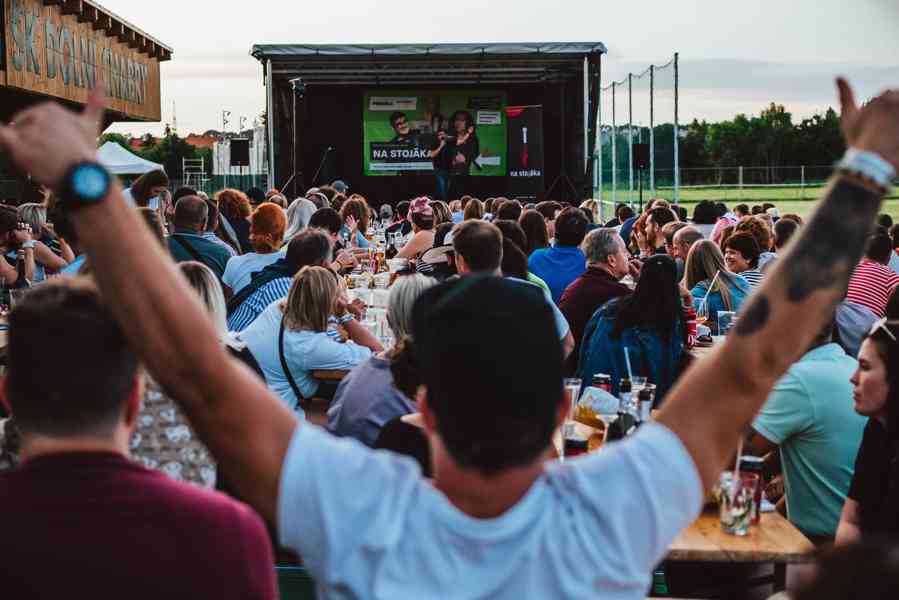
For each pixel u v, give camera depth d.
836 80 1.24
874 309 6.61
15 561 1.37
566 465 1.27
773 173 39.91
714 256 7.04
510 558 1.17
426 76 21.89
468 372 1.15
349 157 23.25
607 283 6.06
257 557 1.45
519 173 22.38
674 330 4.93
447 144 23.09
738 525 3.16
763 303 1.22
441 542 1.17
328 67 20.38
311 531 1.18
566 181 22.38
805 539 3.15
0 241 7.21
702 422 1.23
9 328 1.44
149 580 1.38
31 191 9.82
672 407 1.25
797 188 39.78
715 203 13.37
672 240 8.71
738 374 1.22
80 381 1.39
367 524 1.17
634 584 1.20
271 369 4.97
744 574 4.14
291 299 4.95
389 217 19.03
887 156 1.20
